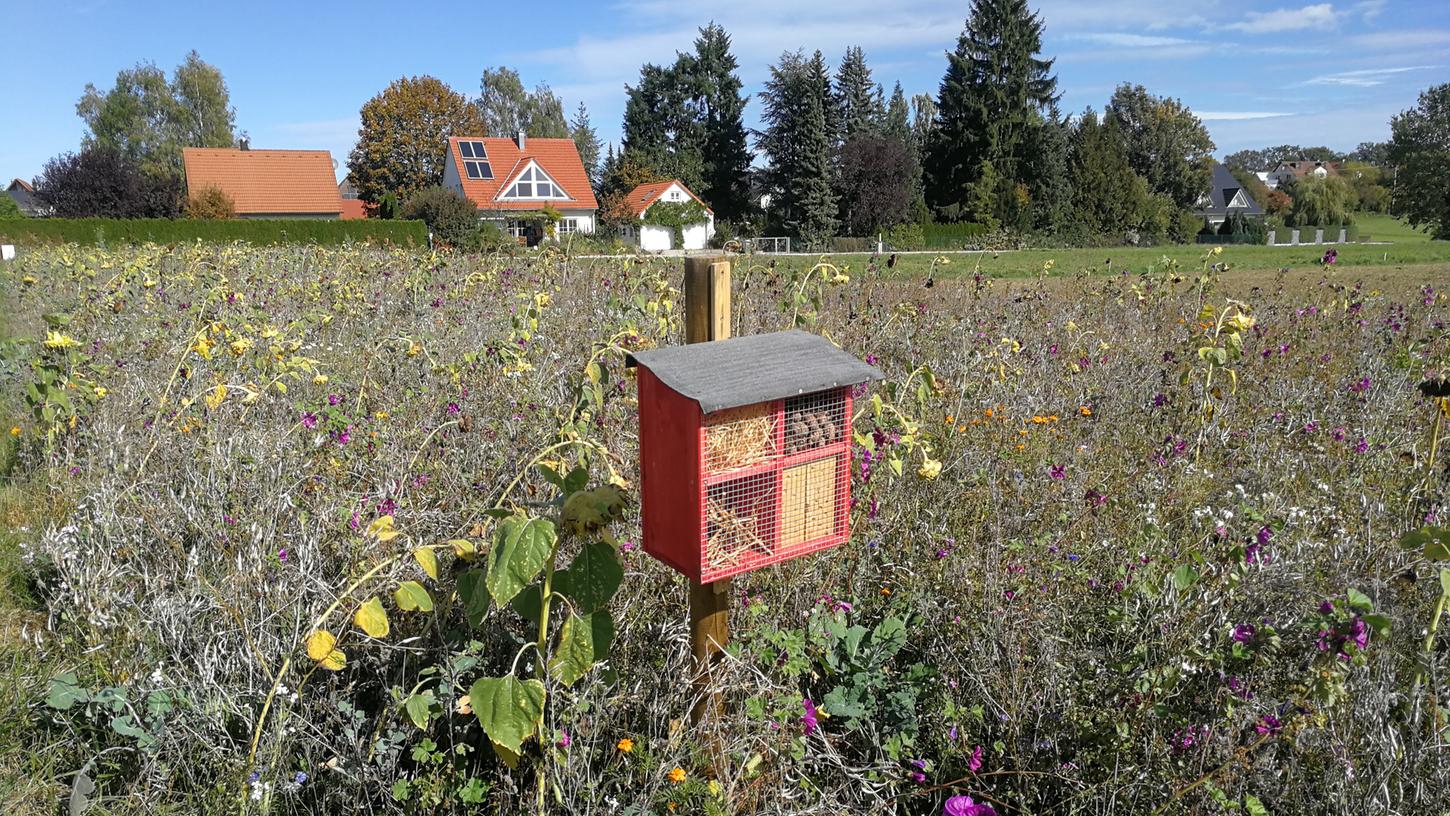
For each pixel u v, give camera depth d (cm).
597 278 1040
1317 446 509
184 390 556
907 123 7062
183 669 295
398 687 278
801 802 265
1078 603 342
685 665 290
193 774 275
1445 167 4388
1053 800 275
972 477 439
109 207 4588
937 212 5319
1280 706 273
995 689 298
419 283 941
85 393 532
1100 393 624
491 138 5331
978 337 721
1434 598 330
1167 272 1034
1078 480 454
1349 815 245
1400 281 1850
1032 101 5516
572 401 483
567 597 252
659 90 6438
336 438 469
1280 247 4369
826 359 271
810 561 354
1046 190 5144
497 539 234
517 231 4153
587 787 254
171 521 378
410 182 5706
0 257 2481
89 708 297
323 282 1001
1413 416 579
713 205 6350
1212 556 354
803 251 4675
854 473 400
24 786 279
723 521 264
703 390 242
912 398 513
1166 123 6156
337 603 259
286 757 269
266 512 380
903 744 290
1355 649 248
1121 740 266
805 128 4953
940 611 334
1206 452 516
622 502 249
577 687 288
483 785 260
